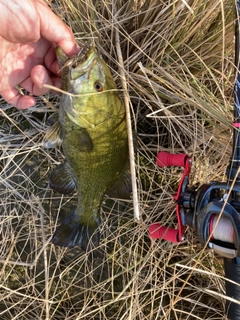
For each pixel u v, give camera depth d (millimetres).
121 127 276
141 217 355
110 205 371
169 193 357
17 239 379
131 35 328
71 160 280
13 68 307
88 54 243
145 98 345
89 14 328
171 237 276
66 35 279
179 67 325
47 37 281
